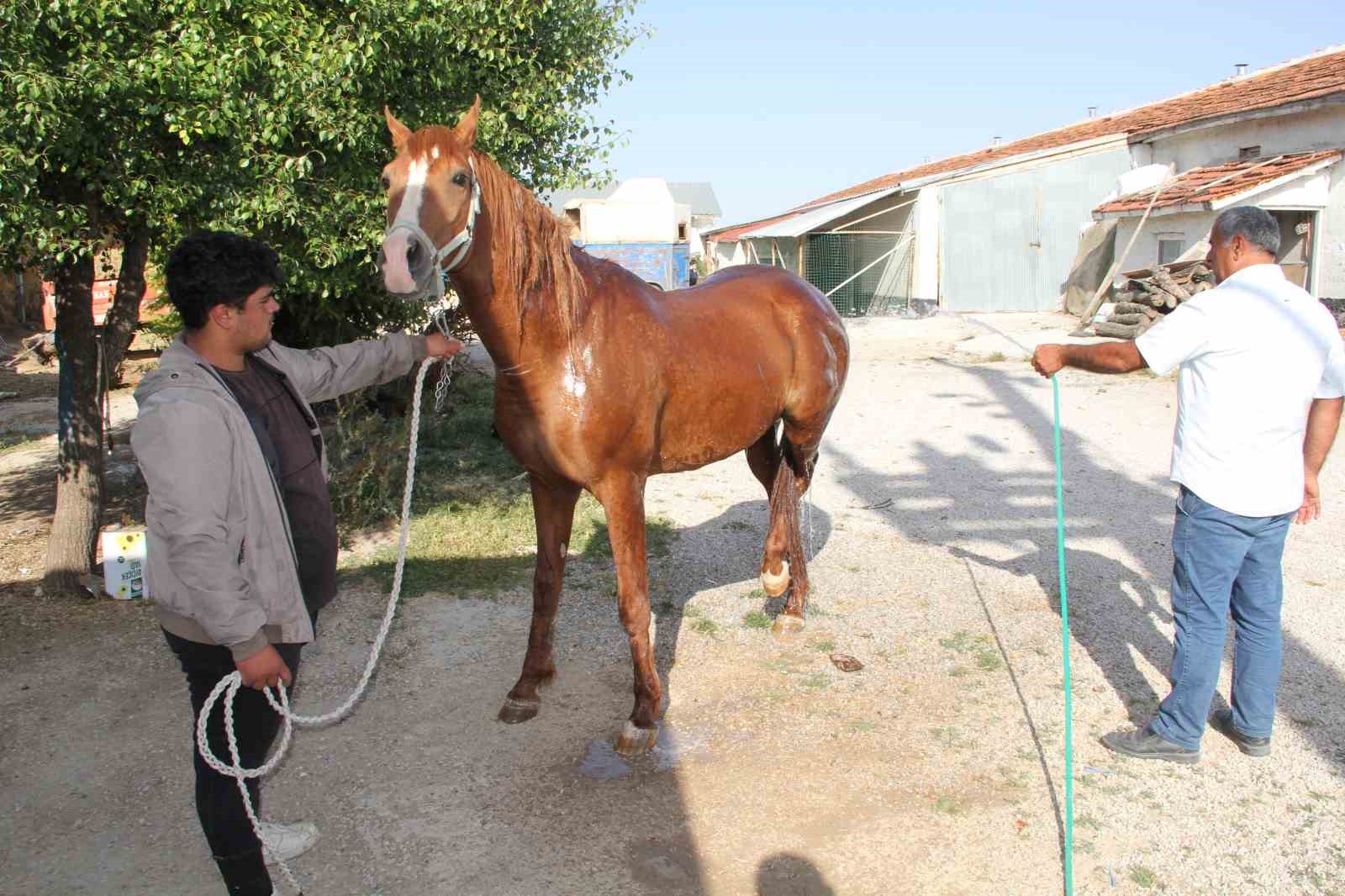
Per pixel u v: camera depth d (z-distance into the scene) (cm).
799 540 425
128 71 349
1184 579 310
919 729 345
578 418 305
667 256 1836
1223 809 295
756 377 372
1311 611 436
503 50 468
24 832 288
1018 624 434
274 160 397
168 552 202
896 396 1033
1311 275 1340
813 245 2084
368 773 321
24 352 1427
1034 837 283
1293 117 1412
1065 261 1922
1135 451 761
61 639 421
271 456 218
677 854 278
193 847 283
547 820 294
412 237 249
